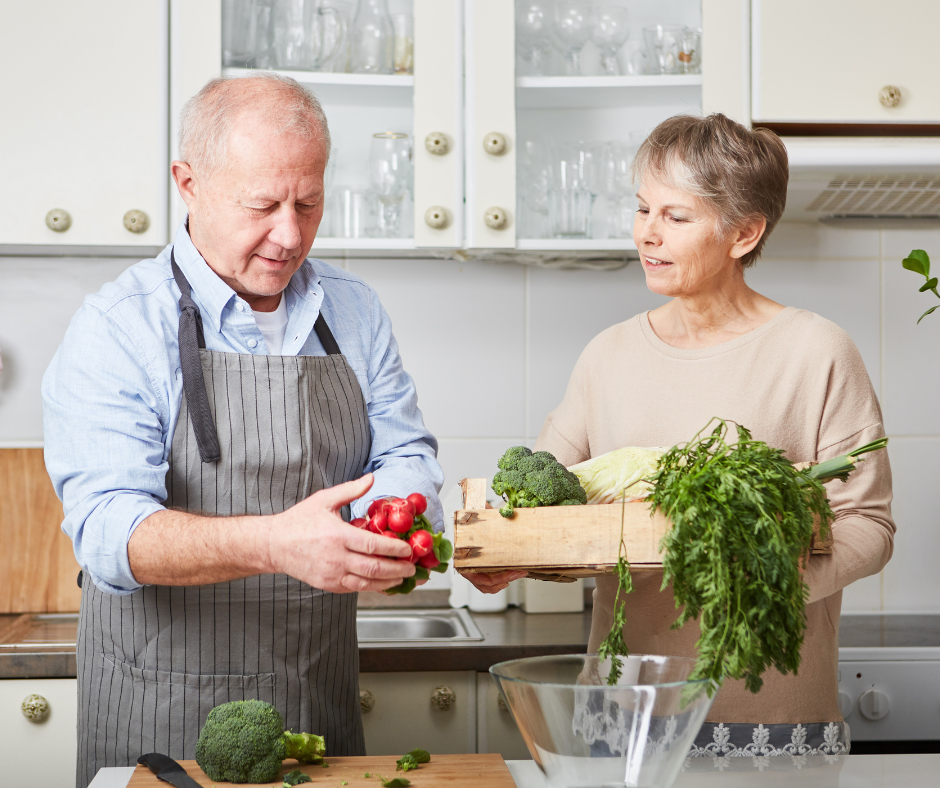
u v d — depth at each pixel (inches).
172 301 45.0
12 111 65.6
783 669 31.5
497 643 64.6
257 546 34.1
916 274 81.2
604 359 53.7
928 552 81.1
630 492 40.2
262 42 68.9
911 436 81.4
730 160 46.1
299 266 48.0
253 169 40.8
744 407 48.4
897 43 67.6
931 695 66.4
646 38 70.7
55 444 41.4
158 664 44.0
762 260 81.3
